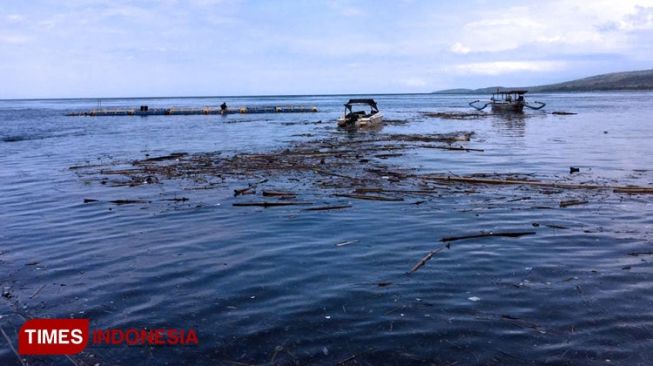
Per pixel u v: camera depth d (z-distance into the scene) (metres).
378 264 9.01
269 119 64.75
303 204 14.24
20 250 10.41
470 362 5.67
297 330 6.51
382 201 14.48
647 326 6.41
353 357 5.83
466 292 7.62
